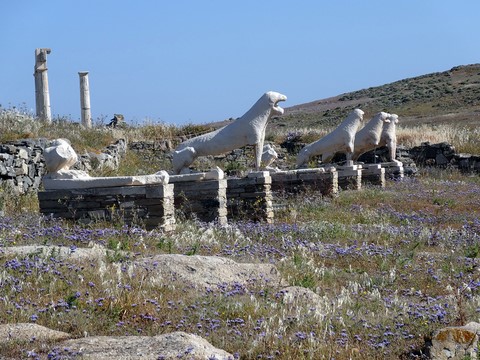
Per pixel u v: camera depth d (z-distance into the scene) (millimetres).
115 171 26062
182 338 7203
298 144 34438
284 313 8695
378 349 7871
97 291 8797
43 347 7059
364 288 10633
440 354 7551
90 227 13844
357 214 19266
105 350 6934
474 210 21062
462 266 12445
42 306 8273
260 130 18141
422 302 10172
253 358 7426
